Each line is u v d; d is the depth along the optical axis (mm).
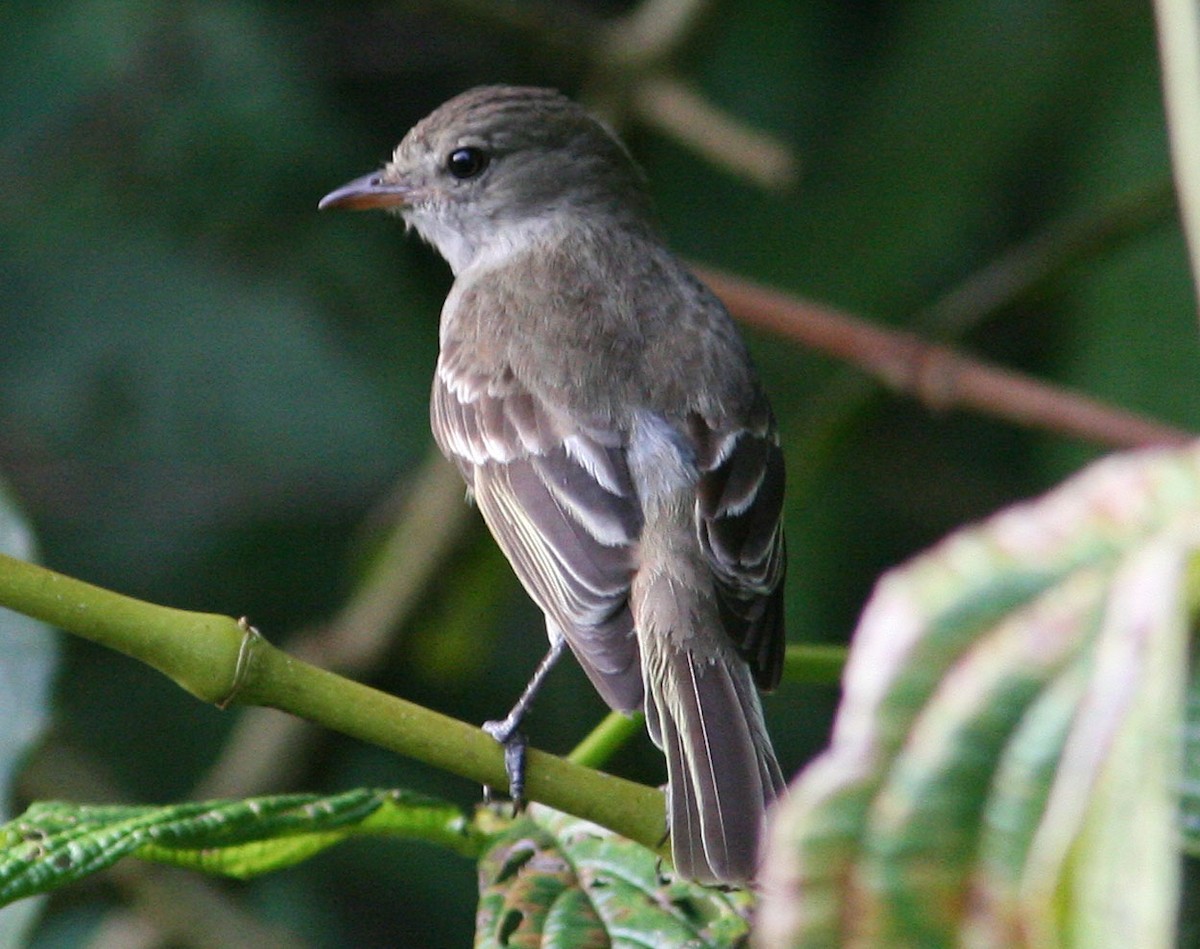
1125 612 2604
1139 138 9969
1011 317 12422
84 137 11250
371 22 13078
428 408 11328
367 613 11078
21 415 11000
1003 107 10414
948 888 2686
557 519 7457
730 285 9086
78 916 10930
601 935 4984
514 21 11445
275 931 10367
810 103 11914
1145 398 9258
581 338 8062
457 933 10508
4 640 5809
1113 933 2523
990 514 12086
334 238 11422
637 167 10008
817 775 2738
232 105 11328
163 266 11172
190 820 4812
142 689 11148
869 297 10602
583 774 5184
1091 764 2594
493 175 9602
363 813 5082
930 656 2693
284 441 11141
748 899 5223
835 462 11016
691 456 7516
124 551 11148
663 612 6949
